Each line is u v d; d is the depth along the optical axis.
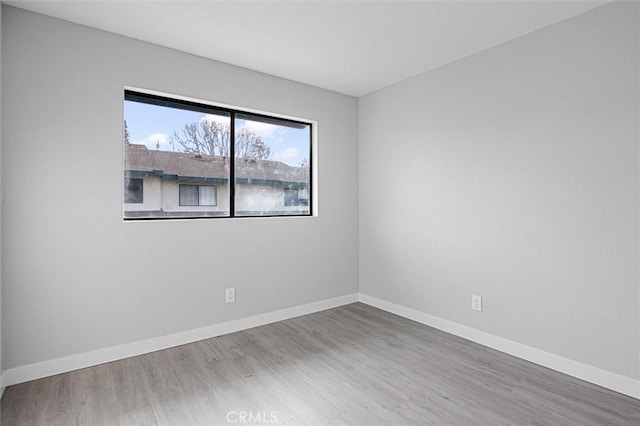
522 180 2.73
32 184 2.37
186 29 2.61
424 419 1.97
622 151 2.24
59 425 1.92
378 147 3.98
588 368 2.39
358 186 4.23
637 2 2.16
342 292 4.12
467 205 3.11
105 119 2.63
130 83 2.73
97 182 2.61
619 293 2.26
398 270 3.77
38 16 2.39
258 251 3.44
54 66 2.44
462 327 3.16
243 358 2.73
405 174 3.67
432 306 3.43
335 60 3.17
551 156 2.56
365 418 1.98
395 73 3.49
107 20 2.48
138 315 2.78
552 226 2.57
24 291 2.35
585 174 2.40
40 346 2.41
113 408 2.07
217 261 3.19
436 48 2.93
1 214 2.24
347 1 2.25
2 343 2.27
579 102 2.42
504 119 2.83
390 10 2.35
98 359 2.61
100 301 2.62
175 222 2.96
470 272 3.09
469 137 3.08
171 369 2.55
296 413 2.03
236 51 2.98
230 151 3.42
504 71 2.83
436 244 3.38
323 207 3.94
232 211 3.43
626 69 2.21
